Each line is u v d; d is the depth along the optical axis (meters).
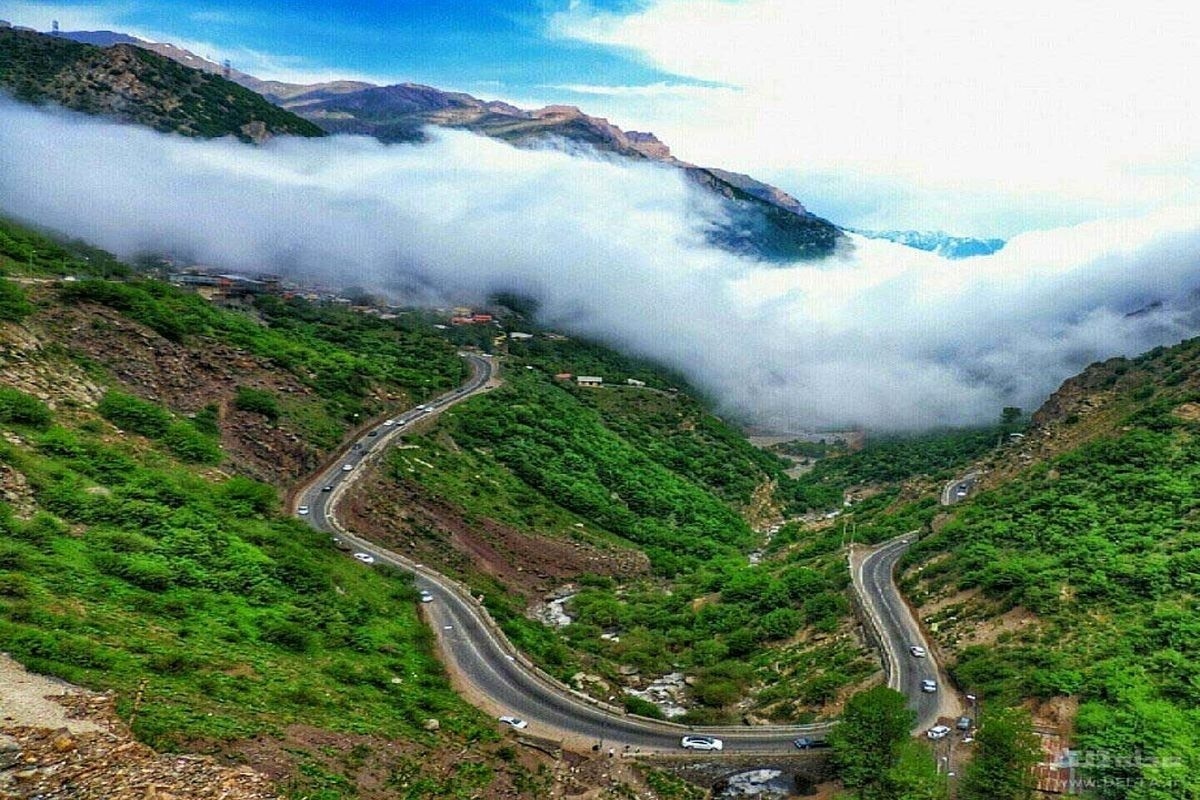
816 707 80.44
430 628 87.94
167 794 35.06
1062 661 71.38
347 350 191.75
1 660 40.84
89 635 48.12
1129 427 124.00
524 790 57.91
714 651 100.06
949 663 82.00
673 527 168.12
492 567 121.25
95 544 62.88
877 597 102.44
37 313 105.81
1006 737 59.66
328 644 68.69
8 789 31.86
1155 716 60.12
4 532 58.00
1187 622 70.50
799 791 68.56
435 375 193.88
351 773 46.91
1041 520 103.75
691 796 66.69
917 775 60.59
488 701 75.50
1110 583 80.62
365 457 128.50
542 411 190.38
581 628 106.94
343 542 102.31
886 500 197.12
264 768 41.72
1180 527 89.31
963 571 99.06
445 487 133.00
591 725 73.81
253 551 76.06
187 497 79.56
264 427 117.56
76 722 38.09
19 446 71.75
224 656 54.75
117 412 93.06
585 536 143.12
